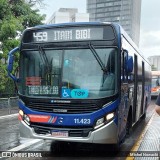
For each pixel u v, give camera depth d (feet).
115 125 23.89
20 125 26.03
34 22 80.12
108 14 339.77
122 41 25.84
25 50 26.45
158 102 14.84
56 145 29.84
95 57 24.59
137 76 37.60
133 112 34.78
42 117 24.75
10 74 26.37
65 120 24.03
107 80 24.17
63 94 24.61
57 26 25.75
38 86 25.43
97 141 23.56
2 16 69.21
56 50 25.54
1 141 31.96
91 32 24.98
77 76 24.62
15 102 67.26
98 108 23.66
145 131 39.32
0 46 67.31
